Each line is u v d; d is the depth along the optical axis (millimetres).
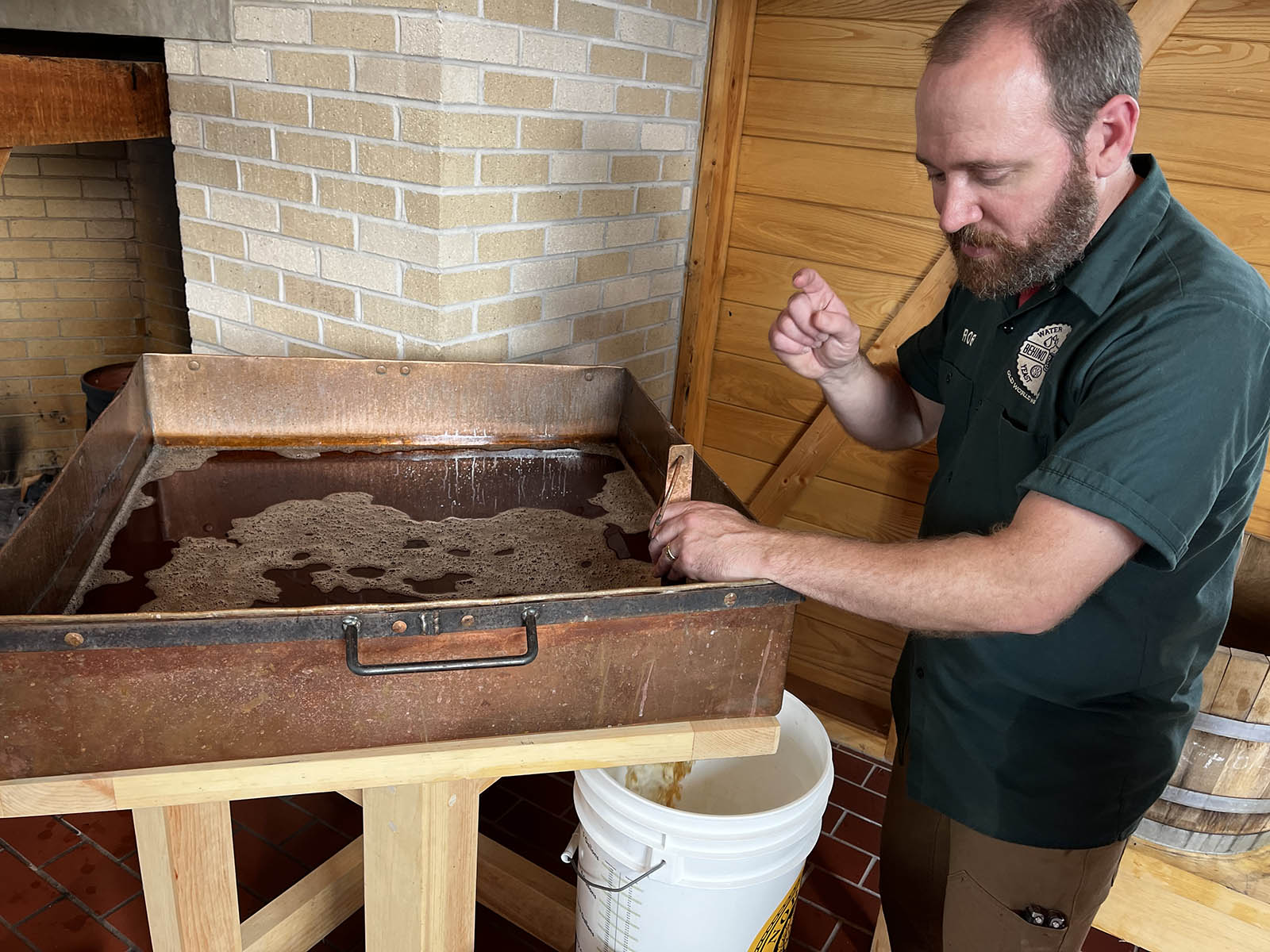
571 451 1731
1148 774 1235
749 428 2617
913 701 1370
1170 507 937
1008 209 1010
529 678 1069
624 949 1393
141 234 3227
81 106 1986
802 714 1544
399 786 1229
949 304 1454
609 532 1455
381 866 1312
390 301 1881
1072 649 1157
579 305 2182
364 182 1830
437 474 1604
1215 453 944
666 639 1091
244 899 1854
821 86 2238
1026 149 961
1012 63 940
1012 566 970
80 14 2027
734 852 1266
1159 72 1896
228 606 1185
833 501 2514
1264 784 1710
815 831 1379
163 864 1327
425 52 1661
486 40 1717
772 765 1618
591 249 2158
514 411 1717
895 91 2148
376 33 1711
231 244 2094
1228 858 1808
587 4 1920
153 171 3084
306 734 1027
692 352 2578
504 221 1896
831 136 2260
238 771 1011
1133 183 1116
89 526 1272
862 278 2320
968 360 1315
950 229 1050
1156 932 1809
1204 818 1754
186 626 924
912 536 2426
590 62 1974
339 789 1051
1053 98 940
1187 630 1156
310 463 1594
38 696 929
